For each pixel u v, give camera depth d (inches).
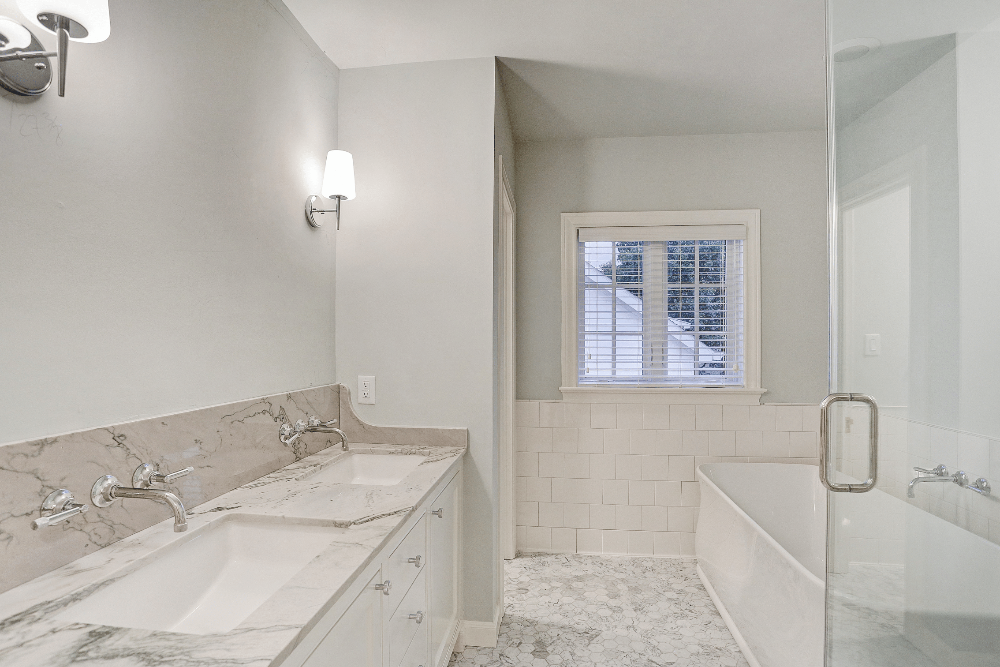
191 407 57.4
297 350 80.3
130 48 49.7
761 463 124.8
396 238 91.9
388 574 51.3
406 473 82.2
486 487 89.7
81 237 44.5
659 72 98.4
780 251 127.4
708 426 127.6
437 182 91.4
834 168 47.2
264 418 69.6
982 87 32.4
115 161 47.9
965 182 33.7
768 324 127.4
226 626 44.9
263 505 56.8
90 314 45.3
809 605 66.4
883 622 41.6
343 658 40.6
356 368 92.3
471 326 90.1
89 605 37.6
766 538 80.2
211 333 60.8
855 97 44.4
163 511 51.4
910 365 38.7
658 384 130.6
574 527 130.0
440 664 73.5
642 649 88.2
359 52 89.2
